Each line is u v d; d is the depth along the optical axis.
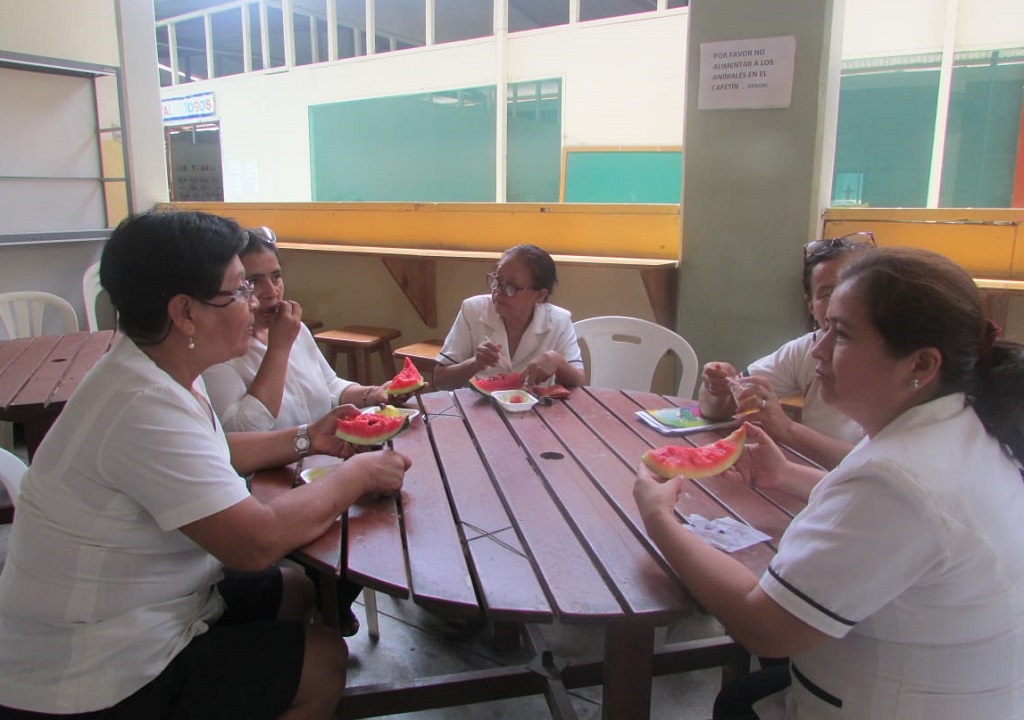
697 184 2.99
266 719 1.12
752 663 1.80
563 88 5.36
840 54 2.87
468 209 3.88
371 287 4.23
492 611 0.98
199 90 7.61
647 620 0.97
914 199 4.11
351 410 1.55
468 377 2.26
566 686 1.51
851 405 0.91
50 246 4.40
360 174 6.55
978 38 3.79
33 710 1.03
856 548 0.82
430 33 6.26
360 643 1.96
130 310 1.07
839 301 0.89
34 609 1.04
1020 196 3.84
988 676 0.86
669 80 4.91
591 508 1.29
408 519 1.24
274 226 4.52
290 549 1.11
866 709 0.91
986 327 0.87
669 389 3.34
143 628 1.06
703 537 1.15
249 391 1.67
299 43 7.98
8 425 3.02
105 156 4.75
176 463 1.02
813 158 2.77
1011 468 0.87
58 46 4.27
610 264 3.11
